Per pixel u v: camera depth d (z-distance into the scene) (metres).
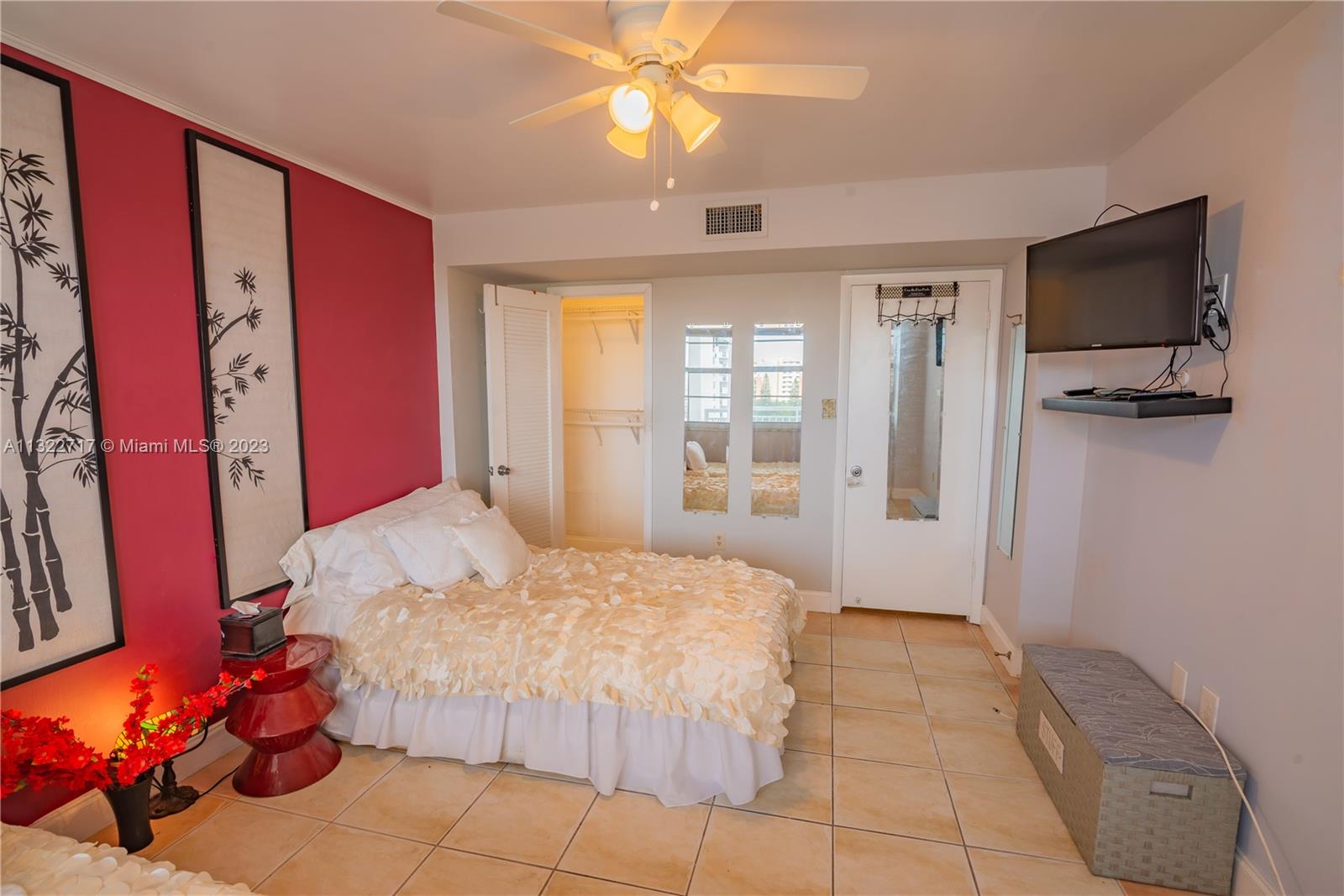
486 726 2.37
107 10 1.59
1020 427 3.22
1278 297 1.67
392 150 2.60
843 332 3.79
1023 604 3.05
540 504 4.16
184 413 2.25
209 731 2.43
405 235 3.40
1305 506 1.55
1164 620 2.18
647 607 2.47
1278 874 1.62
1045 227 2.85
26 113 1.78
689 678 2.12
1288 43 1.64
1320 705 1.49
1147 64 1.87
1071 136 2.44
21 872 1.41
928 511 3.85
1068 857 1.95
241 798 2.22
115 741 2.05
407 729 2.46
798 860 1.94
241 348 2.46
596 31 1.72
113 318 2.02
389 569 2.71
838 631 3.69
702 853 1.97
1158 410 1.86
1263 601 1.69
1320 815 1.49
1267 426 1.69
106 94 1.98
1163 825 1.79
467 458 3.94
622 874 1.89
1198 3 1.56
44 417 1.85
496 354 3.75
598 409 5.30
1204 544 1.96
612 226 3.36
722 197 3.20
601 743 2.24
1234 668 1.80
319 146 2.55
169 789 2.16
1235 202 1.86
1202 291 1.81
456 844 2.01
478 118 2.27
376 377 3.21
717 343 4.00
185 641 2.28
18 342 1.78
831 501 3.93
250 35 1.72
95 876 1.41
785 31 1.70
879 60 1.85
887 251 3.21
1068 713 2.06
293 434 2.71
